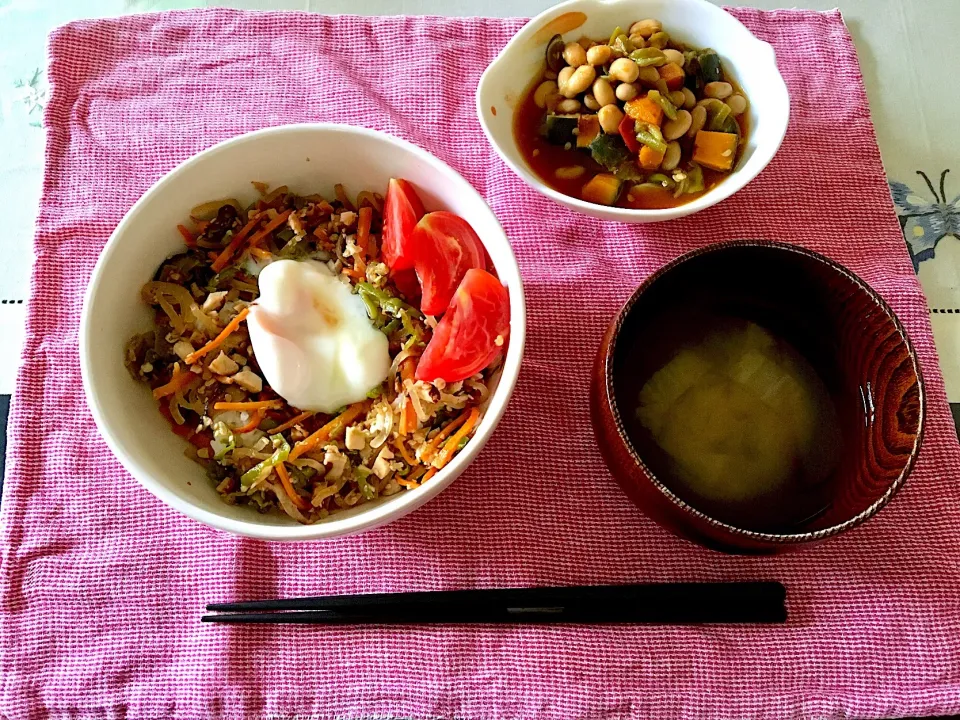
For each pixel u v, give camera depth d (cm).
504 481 31
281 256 29
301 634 29
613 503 31
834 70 37
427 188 29
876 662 29
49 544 30
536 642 29
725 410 28
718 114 33
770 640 29
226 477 27
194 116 36
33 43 39
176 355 28
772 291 28
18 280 35
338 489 27
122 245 26
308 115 36
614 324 26
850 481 26
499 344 27
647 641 29
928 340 33
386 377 28
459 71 37
